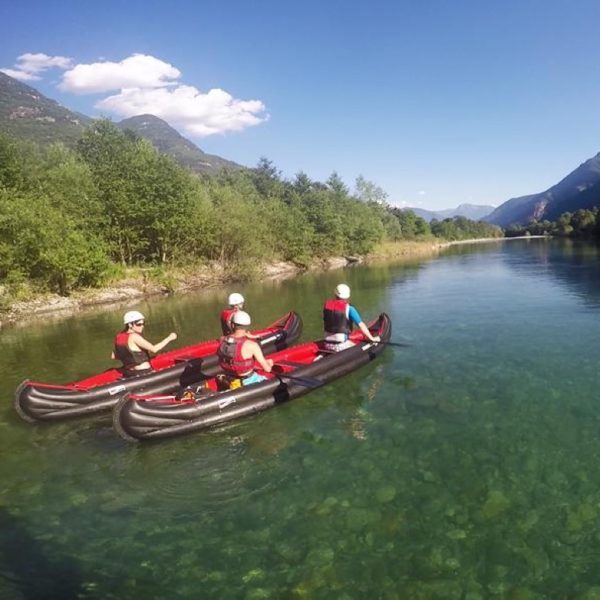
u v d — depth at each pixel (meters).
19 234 19.25
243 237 29.73
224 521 4.75
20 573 4.09
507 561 4.05
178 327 14.54
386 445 6.19
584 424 6.52
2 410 8.00
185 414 6.61
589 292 17.11
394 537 4.40
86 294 20.83
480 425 6.64
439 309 15.26
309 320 14.36
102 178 26.95
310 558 4.17
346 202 53.75
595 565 3.96
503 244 73.25
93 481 5.63
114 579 4.00
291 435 6.59
